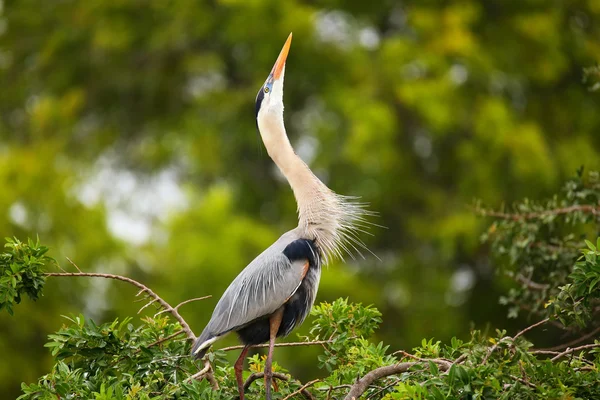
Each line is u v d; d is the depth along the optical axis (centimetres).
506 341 583
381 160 1939
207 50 2402
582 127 2166
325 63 2155
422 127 2153
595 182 870
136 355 670
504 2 2228
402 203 2169
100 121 2522
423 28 2075
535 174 1930
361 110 1922
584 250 611
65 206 1894
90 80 2477
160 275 1864
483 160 1988
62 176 2041
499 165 2016
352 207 803
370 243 2134
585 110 2181
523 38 2141
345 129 2116
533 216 871
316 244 765
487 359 578
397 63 2056
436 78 2041
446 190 2164
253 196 2262
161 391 634
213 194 1912
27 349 1658
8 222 1803
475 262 2031
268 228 2067
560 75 2222
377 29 2380
